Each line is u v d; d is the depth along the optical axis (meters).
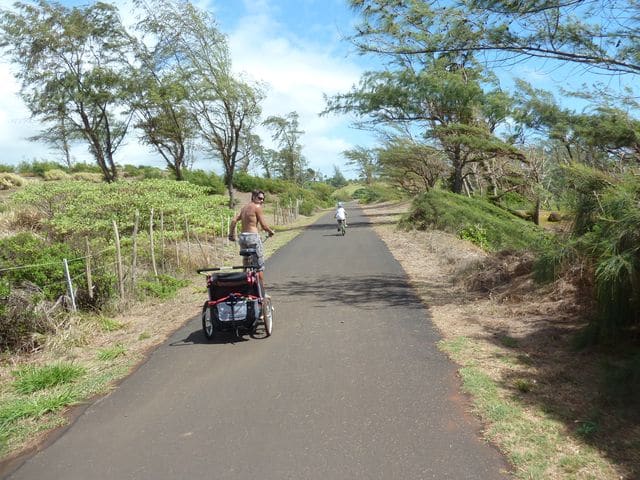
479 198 27.69
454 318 7.64
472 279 9.52
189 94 30.66
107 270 9.70
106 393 5.50
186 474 3.82
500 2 7.27
